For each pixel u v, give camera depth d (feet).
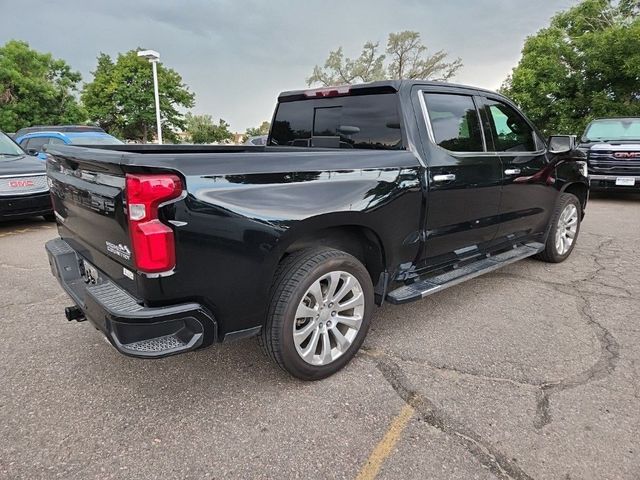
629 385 8.91
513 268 16.49
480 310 12.69
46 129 40.50
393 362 9.84
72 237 9.69
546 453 7.07
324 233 9.18
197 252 7.00
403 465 6.84
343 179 8.77
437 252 11.37
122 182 6.77
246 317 7.93
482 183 11.94
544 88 55.21
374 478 6.60
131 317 6.73
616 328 11.48
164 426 7.75
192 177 6.87
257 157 7.68
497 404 8.32
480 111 12.39
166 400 8.48
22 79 93.71
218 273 7.30
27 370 9.45
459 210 11.44
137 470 6.75
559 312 12.53
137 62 114.01
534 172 14.15
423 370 9.52
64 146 9.75
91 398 8.52
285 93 13.52
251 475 6.68
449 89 11.57
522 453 7.07
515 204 13.58
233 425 7.77
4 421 7.82
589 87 54.60
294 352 8.53
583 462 6.88
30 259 17.48
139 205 6.55
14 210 21.58
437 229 11.00
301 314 8.51
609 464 6.84
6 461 6.89
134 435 7.52
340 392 8.74
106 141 37.52
